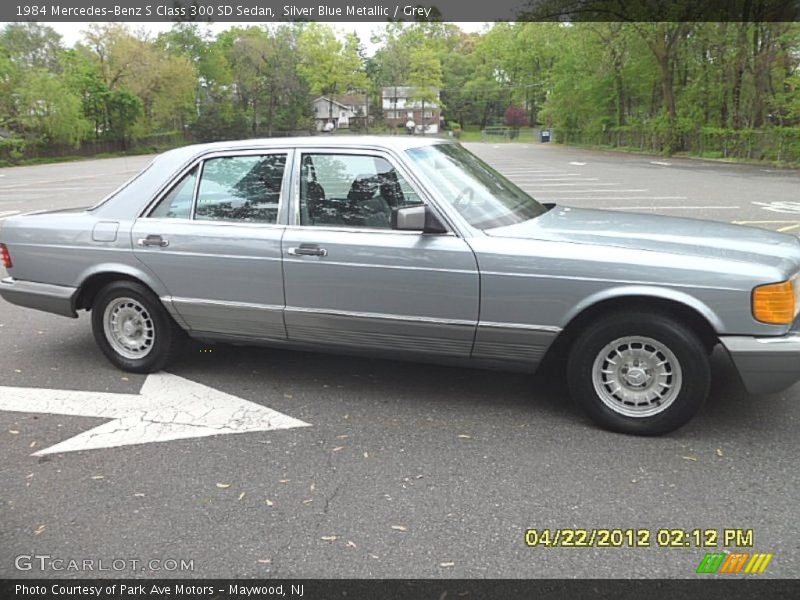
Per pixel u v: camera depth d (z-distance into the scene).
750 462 3.45
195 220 4.53
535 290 3.74
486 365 4.04
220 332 4.59
